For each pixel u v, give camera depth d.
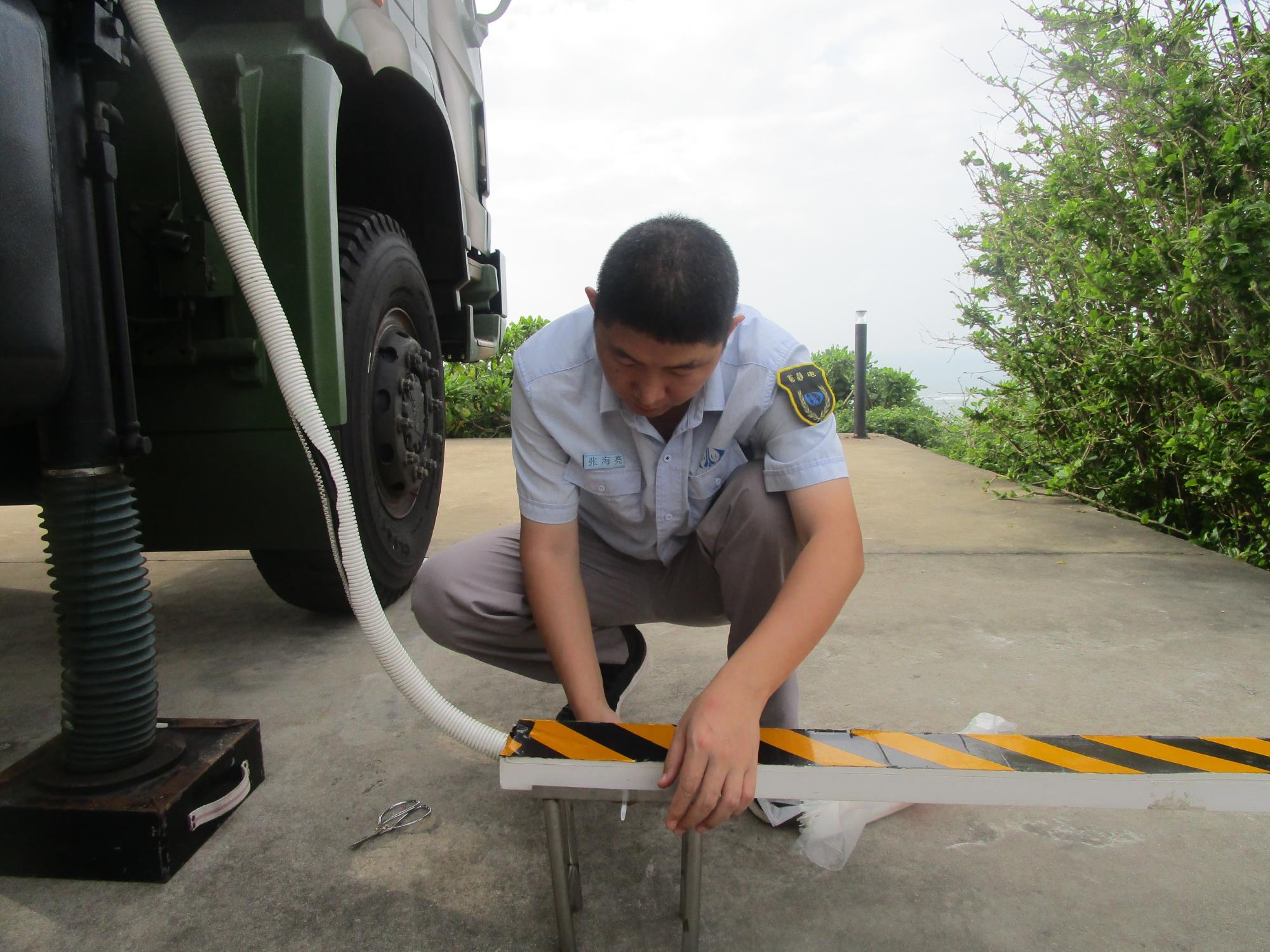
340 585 1.88
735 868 1.12
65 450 1.06
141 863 1.09
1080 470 3.33
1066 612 2.08
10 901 1.06
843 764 0.83
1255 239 2.31
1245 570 2.42
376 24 1.79
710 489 1.19
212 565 2.62
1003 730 1.42
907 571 2.44
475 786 1.33
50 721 1.57
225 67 1.36
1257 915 1.03
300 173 1.39
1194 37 2.73
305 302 1.40
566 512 1.14
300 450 1.43
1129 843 1.17
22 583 2.46
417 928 1.01
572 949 0.93
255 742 1.32
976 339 3.73
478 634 1.23
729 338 1.10
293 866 1.13
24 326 0.90
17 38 0.89
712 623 1.41
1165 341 2.76
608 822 1.23
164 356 1.35
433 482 2.23
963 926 1.01
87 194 1.01
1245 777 0.80
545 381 1.11
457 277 2.47
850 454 4.84
